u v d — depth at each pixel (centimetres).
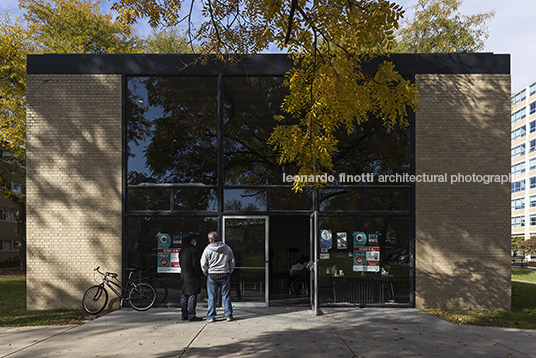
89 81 955
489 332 706
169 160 962
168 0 685
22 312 881
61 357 553
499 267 927
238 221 950
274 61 972
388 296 930
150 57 968
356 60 623
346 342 628
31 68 949
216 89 978
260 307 918
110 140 947
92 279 923
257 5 673
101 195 937
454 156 947
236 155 966
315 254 878
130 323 760
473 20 1961
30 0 2203
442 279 926
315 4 547
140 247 936
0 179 2500
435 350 591
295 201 954
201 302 925
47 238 926
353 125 966
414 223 938
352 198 951
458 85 956
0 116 1922
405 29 2052
